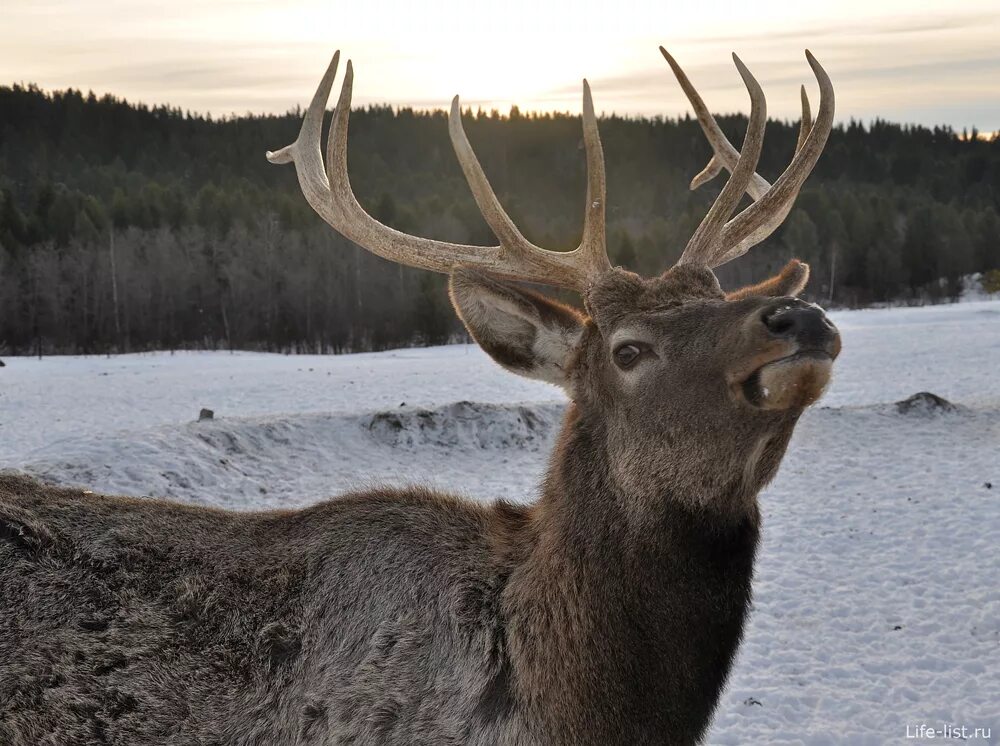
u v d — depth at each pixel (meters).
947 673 7.52
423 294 71.69
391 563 3.92
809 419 17.98
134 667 3.64
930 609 8.81
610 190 112.31
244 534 4.09
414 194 113.94
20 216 80.00
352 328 73.94
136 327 72.31
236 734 3.61
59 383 32.69
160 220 82.69
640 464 3.70
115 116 138.75
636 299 3.91
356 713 3.61
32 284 69.62
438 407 16.72
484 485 13.81
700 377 3.55
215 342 74.38
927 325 49.47
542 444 16.33
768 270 82.81
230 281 73.38
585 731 3.62
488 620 3.81
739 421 3.51
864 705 7.01
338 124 4.48
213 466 13.55
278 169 126.62
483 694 3.68
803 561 10.27
